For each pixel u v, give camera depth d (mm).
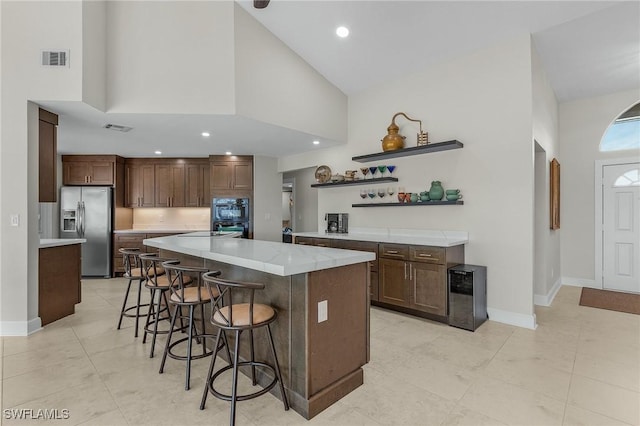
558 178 4812
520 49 3328
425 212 4094
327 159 5391
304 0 3258
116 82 3314
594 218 4934
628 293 4590
